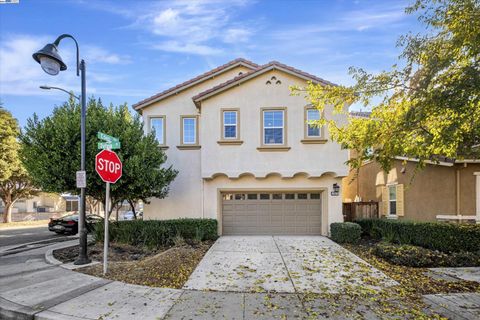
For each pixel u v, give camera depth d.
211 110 12.55
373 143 6.39
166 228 11.00
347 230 10.94
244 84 12.55
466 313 4.91
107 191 7.28
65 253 9.66
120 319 4.70
